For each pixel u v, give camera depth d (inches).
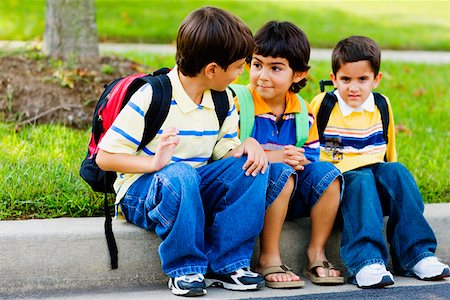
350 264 154.9
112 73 248.1
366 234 154.2
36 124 222.8
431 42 445.1
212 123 149.6
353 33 448.8
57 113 225.9
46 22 256.8
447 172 205.3
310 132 165.9
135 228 149.5
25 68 243.1
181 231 137.8
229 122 152.6
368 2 603.2
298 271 161.3
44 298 140.7
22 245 143.0
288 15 484.7
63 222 153.0
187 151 147.7
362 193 157.2
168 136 137.9
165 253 140.1
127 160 140.9
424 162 214.8
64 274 145.5
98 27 399.9
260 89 159.9
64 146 200.7
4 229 145.6
